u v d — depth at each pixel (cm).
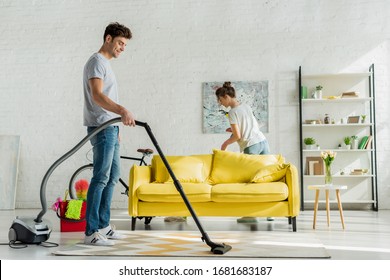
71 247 326
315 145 654
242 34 682
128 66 698
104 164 334
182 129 684
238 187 424
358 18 668
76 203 427
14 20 724
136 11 703
